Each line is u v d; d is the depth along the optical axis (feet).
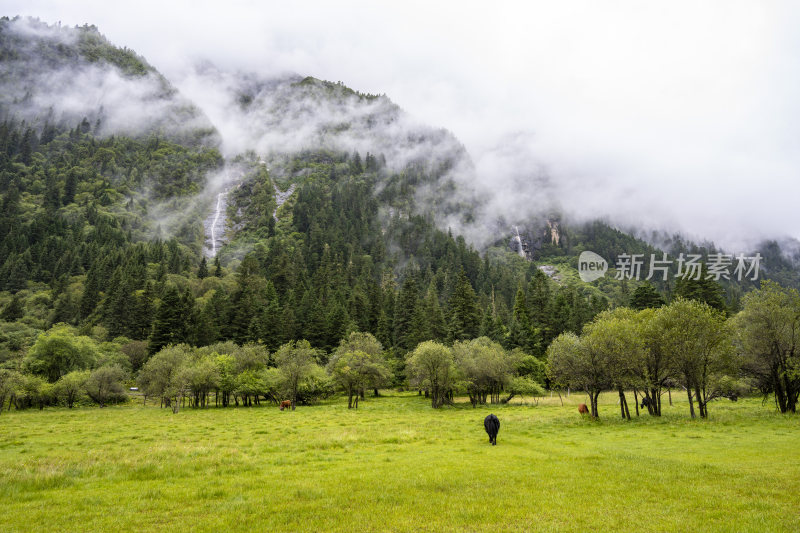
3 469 58.03
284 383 217.15
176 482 51.11
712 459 63.62
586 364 130.41
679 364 127.75
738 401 188.65
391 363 291.79
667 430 100.48
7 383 197.88
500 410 186.09
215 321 350.84
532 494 42.93
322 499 41.83
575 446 79.51
